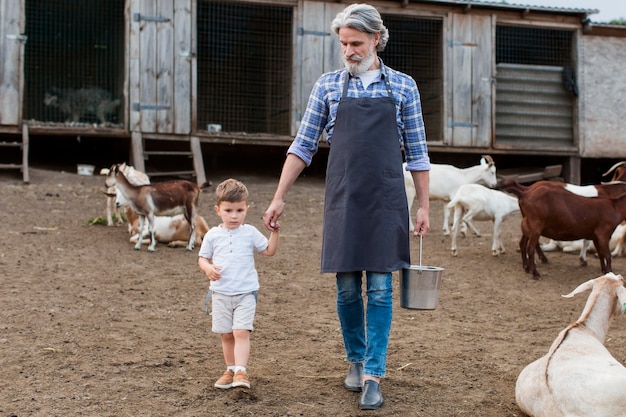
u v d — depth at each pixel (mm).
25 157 13422
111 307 6469
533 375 3953
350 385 4473
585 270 8977
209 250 4457
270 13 15875
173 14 14727
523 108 16797
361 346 4473
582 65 16844
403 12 15688
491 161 11445
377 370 4156
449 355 5348
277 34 16766
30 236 9422
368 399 4141
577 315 6812
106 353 5133
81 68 17891
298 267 8531
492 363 5168
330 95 4336
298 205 12938
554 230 8461
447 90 16000
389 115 4242
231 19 16641
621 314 6664
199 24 16359
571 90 16797
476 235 11094
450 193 11164
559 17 16594
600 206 8367
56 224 10320
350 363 4922
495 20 16234
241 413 4078
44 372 4691
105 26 17609
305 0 15297
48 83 17719
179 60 14758
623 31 17000
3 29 13781
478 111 16203
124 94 14547
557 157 17688
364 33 4215
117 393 4352
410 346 5570
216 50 17719
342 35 4242
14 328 5648
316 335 5828
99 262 8320
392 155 4219
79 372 4711
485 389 4602
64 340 5398
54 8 17312
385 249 4137
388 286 4188
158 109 14594
